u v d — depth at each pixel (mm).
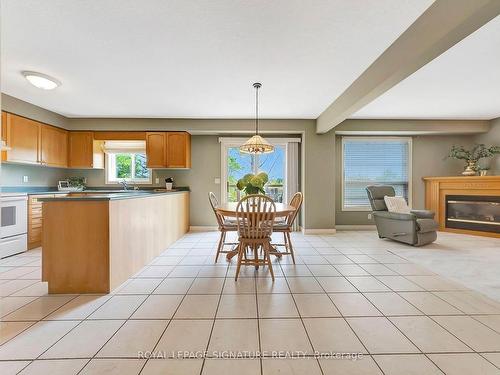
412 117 4875
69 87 3293
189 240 4422
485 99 3852
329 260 3258
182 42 2291
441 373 1322
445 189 5184
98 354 1468
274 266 3023
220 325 1760
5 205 3326
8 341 1582
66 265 2266
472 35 2180
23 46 2350
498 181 4520
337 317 1865
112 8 1855
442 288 2377
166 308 1993
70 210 2270
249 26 2066
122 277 2494
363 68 2787
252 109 4242
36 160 4062
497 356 1450
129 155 5340
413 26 2031
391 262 3166
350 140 5504
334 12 1902
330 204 4973
